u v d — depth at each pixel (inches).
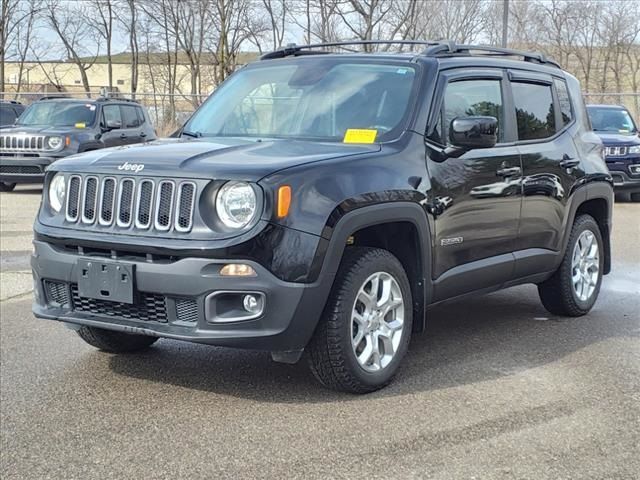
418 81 202.4
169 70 1510.8
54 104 661.3
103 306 173.8
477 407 173.3
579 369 201.2
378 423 163.9
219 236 159.3
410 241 190.4
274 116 212.2
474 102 215.6
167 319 165.6
